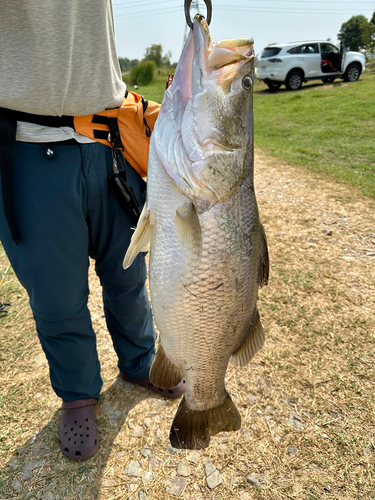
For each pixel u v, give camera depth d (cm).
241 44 121
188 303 130
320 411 204
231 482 172
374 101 1129
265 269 153
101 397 213
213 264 127
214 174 123
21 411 205
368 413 201
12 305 298
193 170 121
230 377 224
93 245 169
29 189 138
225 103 122
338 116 1007
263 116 1145
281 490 168
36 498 166
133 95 161
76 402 183
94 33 128
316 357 238
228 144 125
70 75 129
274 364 232
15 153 136
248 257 135
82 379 179
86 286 166
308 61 1642
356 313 275
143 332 204
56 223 142
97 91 136
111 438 192
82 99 135
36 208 139
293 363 233
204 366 142
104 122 146
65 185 140
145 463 180
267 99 1494
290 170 624
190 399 151
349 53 1678
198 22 115
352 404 206
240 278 133
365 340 249
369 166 612
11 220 136
